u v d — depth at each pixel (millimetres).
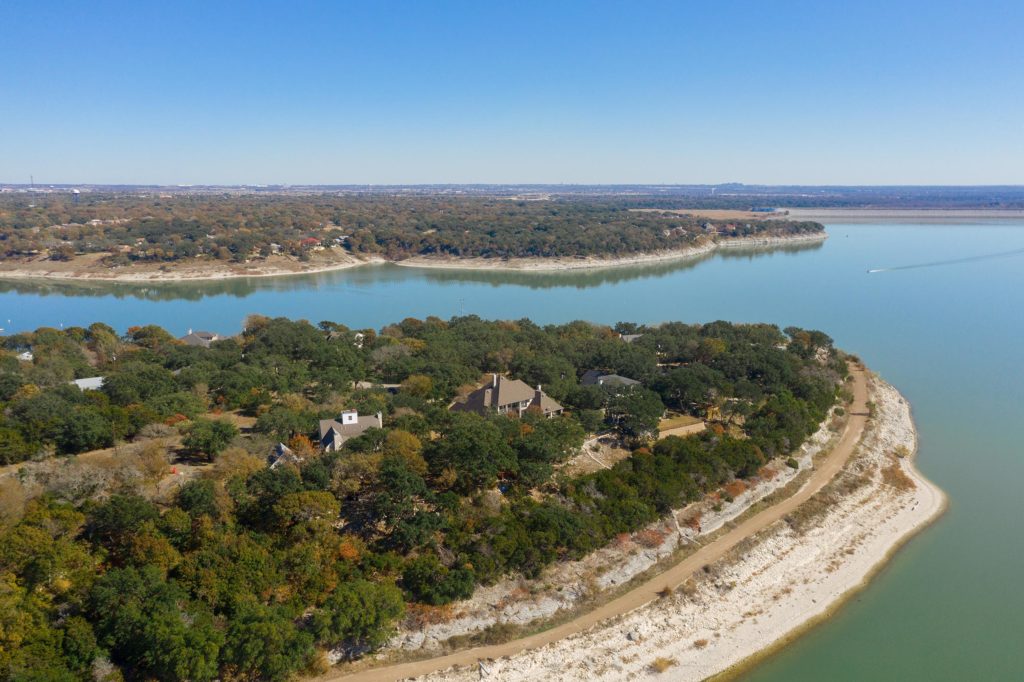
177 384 96562
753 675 52406
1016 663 53500
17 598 43875
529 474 67500
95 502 56750
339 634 49594
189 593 49406
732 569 64562
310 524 56156
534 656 52531
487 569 56562
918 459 91875
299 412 84250
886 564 66938
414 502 62562
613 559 62969
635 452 78375
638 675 51781
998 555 68188
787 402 94188
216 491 58438
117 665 45000
